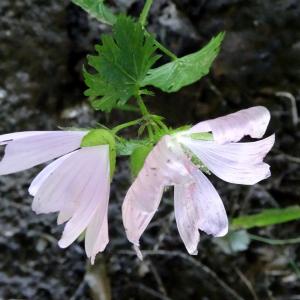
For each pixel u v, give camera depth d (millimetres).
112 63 108
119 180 175
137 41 108
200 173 103
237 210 182
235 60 176
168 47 173
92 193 98
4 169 93
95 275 178
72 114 173
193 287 181
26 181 173
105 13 126
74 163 97
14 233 175
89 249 99
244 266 183
